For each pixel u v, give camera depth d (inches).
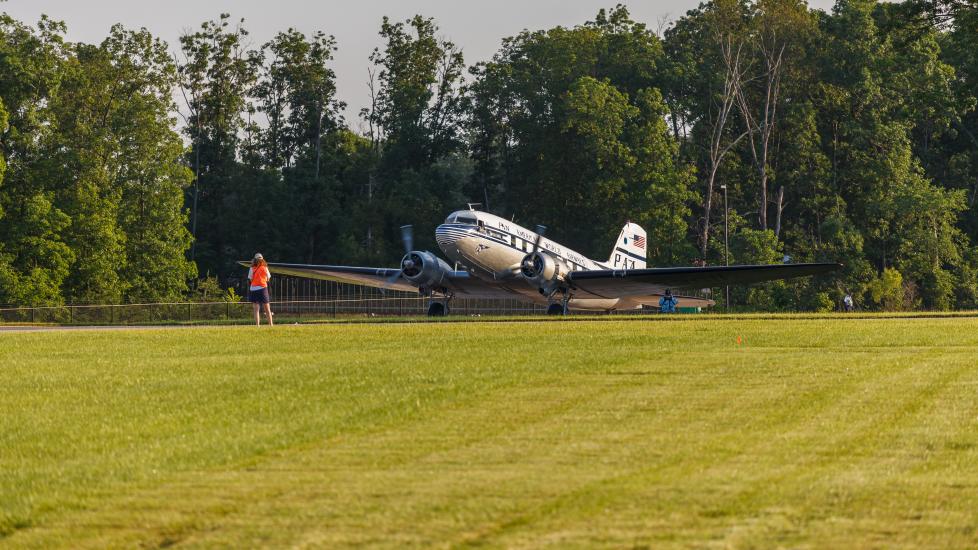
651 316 4500.5
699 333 3021.7
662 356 2413.9
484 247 5334.6
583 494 1285.7
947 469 1374.3
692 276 5575.8
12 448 1604.3
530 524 1182.9
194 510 1272.1
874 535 1128.2
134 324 5152.6
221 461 1492.4
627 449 1505.9
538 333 3105.3
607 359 2356.1
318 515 1239.5
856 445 1508.4
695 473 1369.3
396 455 1501.0
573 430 1631.4
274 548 1142.3
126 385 2138.3
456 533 1163.9
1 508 1305.4
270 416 1791.3
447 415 1759.4
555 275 5634.8
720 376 2096.5
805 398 1850.4
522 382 2052.2
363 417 1756.9
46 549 1173.7
